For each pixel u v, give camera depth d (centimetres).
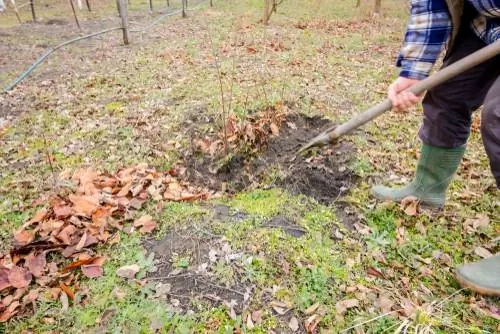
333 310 164
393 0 1305
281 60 530
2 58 553
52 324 157
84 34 718
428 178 218
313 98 383
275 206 228
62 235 192
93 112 357
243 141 286
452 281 182
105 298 167
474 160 279
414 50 168
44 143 294
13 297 165
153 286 172
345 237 205
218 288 172
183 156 282
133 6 1081
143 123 332
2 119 345
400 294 173
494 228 214
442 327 158
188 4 1101
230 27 773
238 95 383
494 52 146
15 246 191
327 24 841
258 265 183
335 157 275
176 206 226
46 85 431
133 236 201
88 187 230
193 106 361
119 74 462
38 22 839
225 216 219
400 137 312
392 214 222
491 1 142
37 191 242
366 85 437
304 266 184
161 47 595
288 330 156
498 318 162
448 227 214
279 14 955
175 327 155
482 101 186
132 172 258
